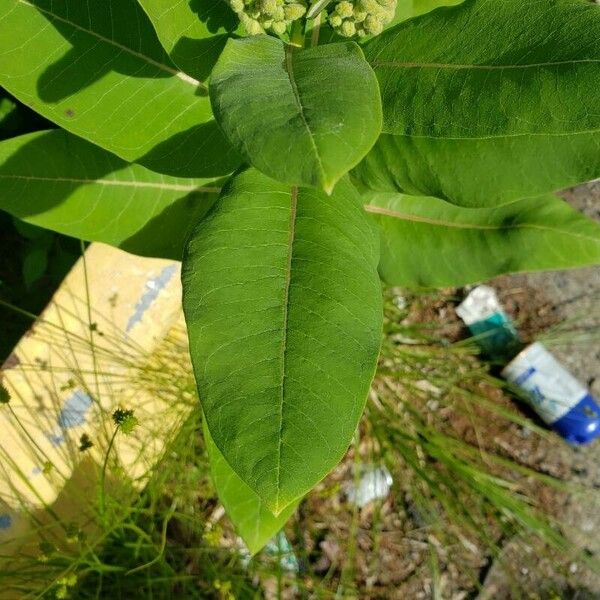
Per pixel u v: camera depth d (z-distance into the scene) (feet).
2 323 1.79
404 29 1.07
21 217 1.27
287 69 0.87
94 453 1.58
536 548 2.26
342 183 1.06
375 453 2.12
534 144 1.05
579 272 2.43
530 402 2.28
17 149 1.23
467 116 0.99
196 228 0.97
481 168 1.07
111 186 1.31
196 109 1.16
